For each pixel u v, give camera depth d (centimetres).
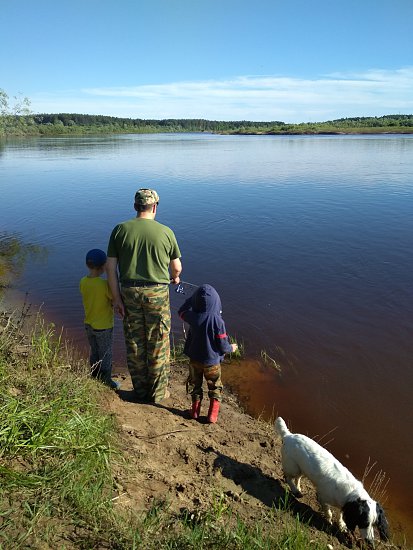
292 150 5031
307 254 1252
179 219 1669
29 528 278
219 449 460
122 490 351
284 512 391
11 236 1514
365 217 1644
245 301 945
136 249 467
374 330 818
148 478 380
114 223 1684
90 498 313
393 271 1107
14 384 419
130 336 496
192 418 512
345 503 375
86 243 1438
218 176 2820
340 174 2802
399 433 562
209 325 477
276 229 1515
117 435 418
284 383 663
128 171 3178
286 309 906
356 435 557
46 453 340
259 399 623
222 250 1298
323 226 1538
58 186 2541
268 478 439
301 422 579
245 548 321
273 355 739
